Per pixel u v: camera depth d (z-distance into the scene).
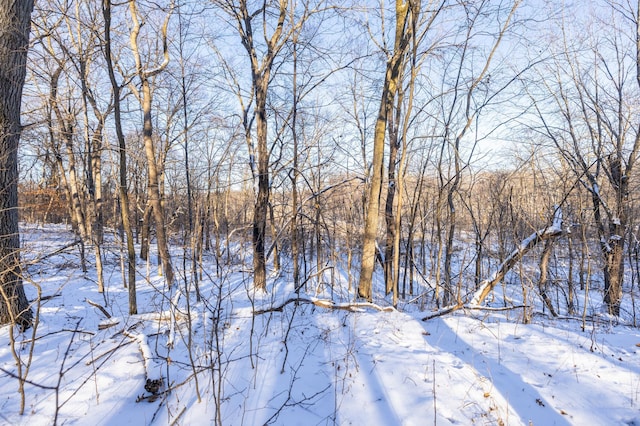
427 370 4.33
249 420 3.45
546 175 10.90
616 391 3.98
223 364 4.42
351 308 6.51
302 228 8.95
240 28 9.23
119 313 7.14
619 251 9.44
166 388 3.88
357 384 4.04
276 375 4.23
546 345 5.17
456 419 3.47
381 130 7.63
